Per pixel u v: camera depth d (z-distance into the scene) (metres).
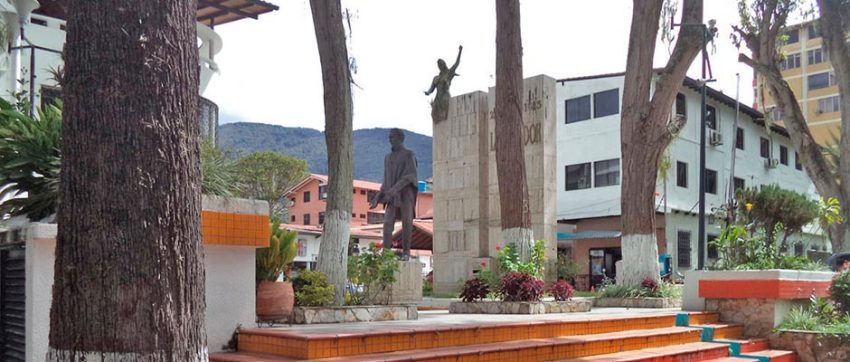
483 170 21.08
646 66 14.29
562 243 30.11
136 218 3.20
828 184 22.09
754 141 34.94
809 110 52.72
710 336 10.09
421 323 8.08
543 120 19.64
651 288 13.70
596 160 28.59
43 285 5.72
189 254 3.40
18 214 6.95
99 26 3.29
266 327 7.39
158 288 3.22
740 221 20.11
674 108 28.62
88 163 3.22
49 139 6.86
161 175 3.29
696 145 29.64
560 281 12.27
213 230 6.61
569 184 29.50
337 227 10.00
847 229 21.80
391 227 15.17
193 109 3.54
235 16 22.25
